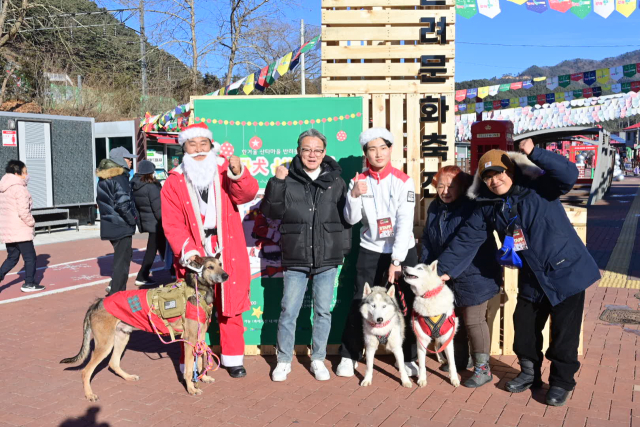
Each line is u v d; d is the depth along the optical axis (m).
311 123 4.88
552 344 3.84
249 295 4.53
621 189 28.80
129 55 28.11
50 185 13.81
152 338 5.61
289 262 4.27
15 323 6.04
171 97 27.03
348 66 4.95
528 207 3.73
